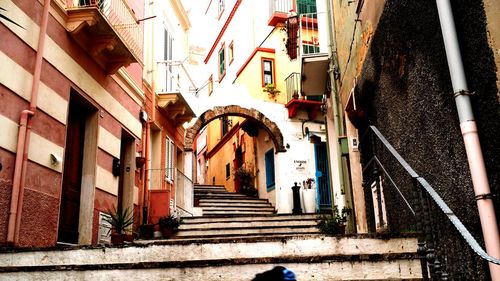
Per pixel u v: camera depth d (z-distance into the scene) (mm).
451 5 3760
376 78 6277
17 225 5438
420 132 4676
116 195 8562
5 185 5383
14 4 5766
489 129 3303
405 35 4914
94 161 7766
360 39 7164
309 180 15594
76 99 7500
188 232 10148
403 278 4281
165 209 10336
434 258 3494
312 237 5109
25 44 5957
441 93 4043
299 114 16484
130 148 9789
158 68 11891
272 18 17078
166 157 12336
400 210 5668
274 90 16641
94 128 7922
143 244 5160
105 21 7230
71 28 7047
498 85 3166
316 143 16391
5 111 5484
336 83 9344
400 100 5273
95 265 4527
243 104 16016
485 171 3320
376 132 4898
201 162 27469
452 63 3557
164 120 12352
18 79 5758
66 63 6977
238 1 20422
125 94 9406
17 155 5594
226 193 17547
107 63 8312
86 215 7512
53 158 6398
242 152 19828
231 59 20906
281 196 15375
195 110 15375
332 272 4488
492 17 3240
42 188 6094
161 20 12328
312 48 10984
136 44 9820
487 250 3207
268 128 15984
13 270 4527
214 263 4523
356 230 8227
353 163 8234
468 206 3646
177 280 4488
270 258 4531
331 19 9820
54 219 6336
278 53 17297
